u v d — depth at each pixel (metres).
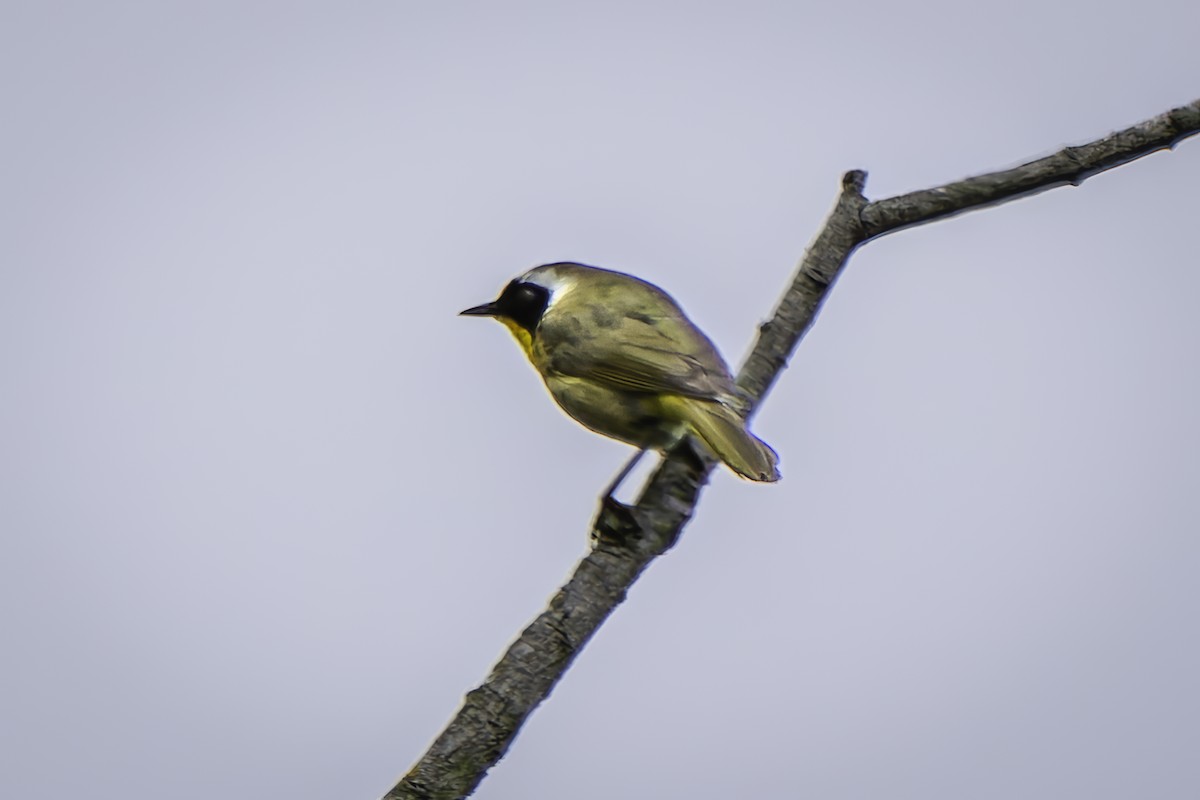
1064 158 9.34
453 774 7.25
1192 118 9.12
